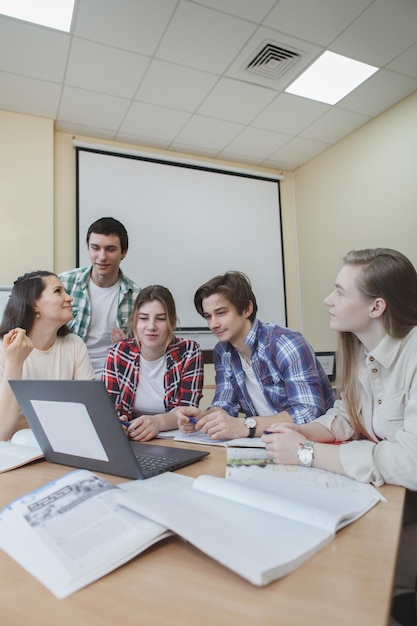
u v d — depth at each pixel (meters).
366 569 0.42
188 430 1.17
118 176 3.68
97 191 3.58
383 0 2.34
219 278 1.35
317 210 4.16
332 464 0.73
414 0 2.34
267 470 0.75
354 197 3.72
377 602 0.37
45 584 0.40
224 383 1.48
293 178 4.52
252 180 4.30
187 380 1.45
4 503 0.63
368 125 3.58
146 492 0.57
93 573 0.41
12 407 1.13
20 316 1.36
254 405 1.46
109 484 0.58
